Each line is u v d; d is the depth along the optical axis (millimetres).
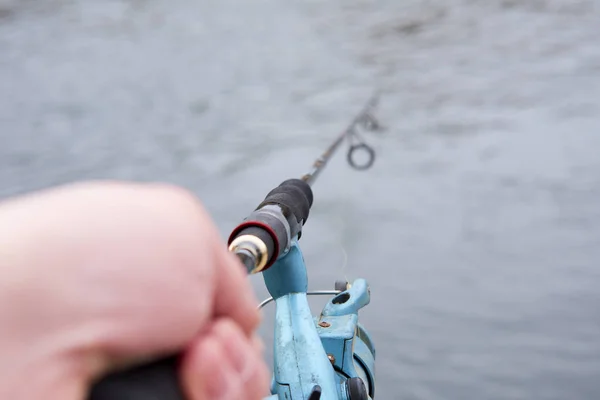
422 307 4973
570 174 8195
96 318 267
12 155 11828
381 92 15523
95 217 281
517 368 4168
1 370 247
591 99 12266
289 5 29031
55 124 14156
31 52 23156
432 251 6051
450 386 4062
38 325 255
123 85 18297
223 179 9469
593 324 4645
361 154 9414
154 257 291
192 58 21688
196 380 308
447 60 18094
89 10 29641
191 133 12859
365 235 6473
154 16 28719
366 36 22625
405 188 8016
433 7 25062
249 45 23156
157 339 289
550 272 5496
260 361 344
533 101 12617
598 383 3998
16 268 256
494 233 6465
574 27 19609
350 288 1901
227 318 359
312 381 1386
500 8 23250
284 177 9281
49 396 252
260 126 12977
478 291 5266
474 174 8461
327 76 17906
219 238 360
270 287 1524
